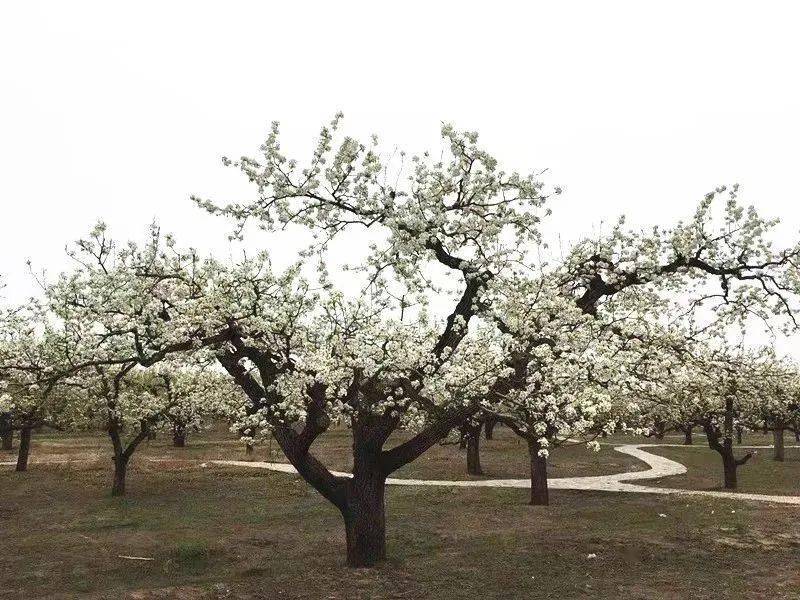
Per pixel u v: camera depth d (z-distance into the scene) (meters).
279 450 49.84
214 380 31.69
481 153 14.44
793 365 31.53
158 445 56.47
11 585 15.98
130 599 14.60
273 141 14.45
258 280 15.26
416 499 29.48
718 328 17.98
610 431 16.31
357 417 16.97
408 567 17.08
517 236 16.03
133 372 32.38
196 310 14.94
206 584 15.76
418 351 14.63
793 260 16.14
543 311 14.52
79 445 56.28
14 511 26.72
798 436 70.69
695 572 16.66
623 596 14.71
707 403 30.94
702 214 16.42
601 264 17.45
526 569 16.98
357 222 15.26
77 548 19.89
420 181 15.05
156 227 16.62
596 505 27.50
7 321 20.86
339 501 17.28
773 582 15.66
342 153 14.37
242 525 23.56
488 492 31.53
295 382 14.84
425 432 16.88
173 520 24.66
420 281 16.09
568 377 13.98
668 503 27.52
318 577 16.16
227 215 14.90
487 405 14.76
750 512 24.67
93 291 15.45
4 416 29.38
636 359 15.23
